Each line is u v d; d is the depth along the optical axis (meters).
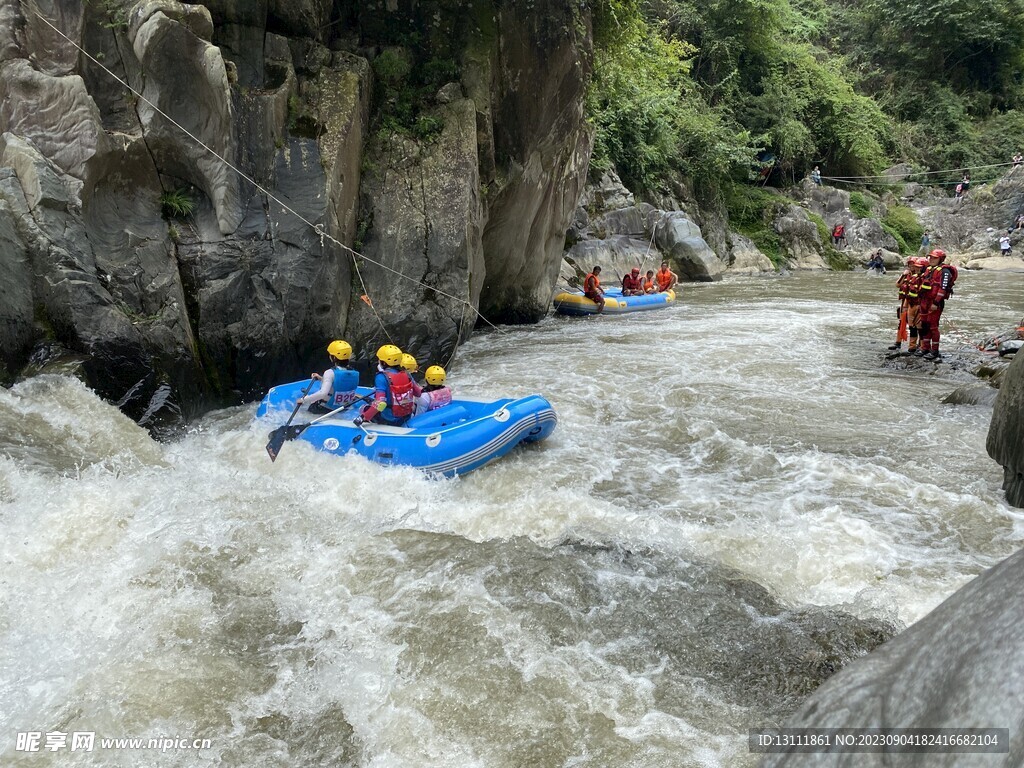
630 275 17.59
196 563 4.79
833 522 5.63
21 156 6.96
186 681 3.75
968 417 8.18
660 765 3.25
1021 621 1.64
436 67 10.64
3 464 5.41
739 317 15.61
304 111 8.71
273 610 4.37
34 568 4.64
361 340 9.22
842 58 36.66
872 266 27.36
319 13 9.64
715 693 3.72
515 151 11.73
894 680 1.86
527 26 11.13
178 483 5.95
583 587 4.59
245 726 3.51
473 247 10.46
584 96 12.70
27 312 6.73
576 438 7.58
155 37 7.35
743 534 5.33
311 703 3.67
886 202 32.97
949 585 4.70
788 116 31.27
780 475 6.64
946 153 36.16
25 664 3.85
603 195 23.31
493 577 4.69
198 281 7.89
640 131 25.47
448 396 7.27
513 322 14.50
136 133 7.64
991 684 1.56
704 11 30.72
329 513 5.70
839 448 7.29
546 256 14.52
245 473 6.43
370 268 9.41
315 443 6.79
